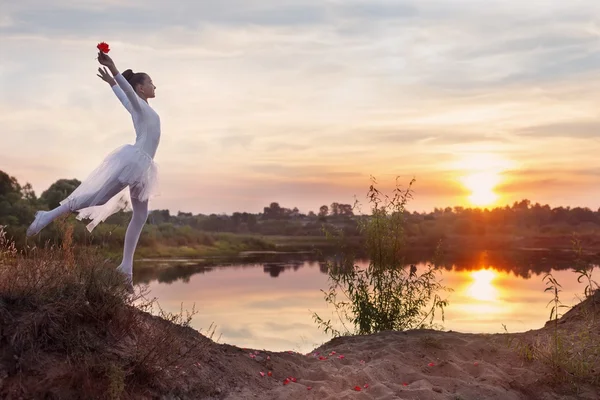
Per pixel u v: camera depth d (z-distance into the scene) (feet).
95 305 18.02
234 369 19.86
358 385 20.57
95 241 23.27
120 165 20.03
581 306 28.14
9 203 61.46
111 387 15.78
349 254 34.12
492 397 20.08
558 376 21.65
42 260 18.95
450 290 33.58
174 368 18.06
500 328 34.17
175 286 51.34
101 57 20.22
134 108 20.80
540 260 69.51
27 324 16.29
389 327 32.91
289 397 18.63
